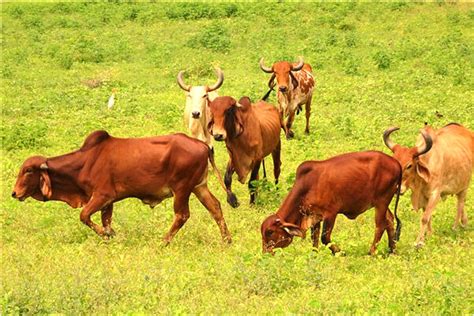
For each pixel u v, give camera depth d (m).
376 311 10.13
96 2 44.91
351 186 12.83
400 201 16.28
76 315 10.43
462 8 39.44
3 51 34.41
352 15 39.31
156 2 44.81
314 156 19.67
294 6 41.38
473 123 21.88
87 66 32.12
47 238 14.11
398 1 40.47
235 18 40.31
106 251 13.16
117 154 13.76
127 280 11.52
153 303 10.73
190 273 11.77
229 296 10.95
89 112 24.31
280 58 31.23
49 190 13.99
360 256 13.18
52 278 11.71
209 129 15.69
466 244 13.71
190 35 37.47
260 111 16.83
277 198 16.22
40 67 31.94
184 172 13.66
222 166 19.38
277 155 17.41
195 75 29.98
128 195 13.93
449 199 16.55
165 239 13.78
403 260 12.77
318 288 11.34
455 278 11.27
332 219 12.94
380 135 21.34
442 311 10.23
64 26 40.34
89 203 13.83
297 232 12.61
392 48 33.16
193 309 10.49
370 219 15.15
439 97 24.89
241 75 29.86
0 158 19.78
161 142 13.74
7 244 13.85
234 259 12.40
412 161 13.40
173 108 24.56
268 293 11.17
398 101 24.67
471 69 29.02
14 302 10.52
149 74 30.55
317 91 26.67
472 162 14.47
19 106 25.03
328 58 31.48
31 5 44.59
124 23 40.84
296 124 23.33
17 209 15.73
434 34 35.75
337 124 22.70
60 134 22.08
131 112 24.31
